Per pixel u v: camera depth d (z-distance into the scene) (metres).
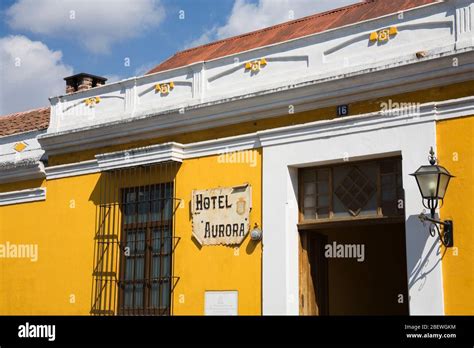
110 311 12.54
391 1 13.88
